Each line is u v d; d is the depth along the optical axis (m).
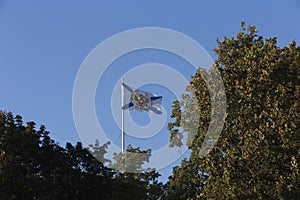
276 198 64.88
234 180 67.81
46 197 81.69
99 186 87.31
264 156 67.31
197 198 73.25
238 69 77.19
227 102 77.31
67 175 85.75
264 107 73.25
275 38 81.62
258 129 69.88
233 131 74.56
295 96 70.44
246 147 68.94
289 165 66.94
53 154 86.19
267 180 66.44
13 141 83.50
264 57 76.31
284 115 68.19
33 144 84.50
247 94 73.88
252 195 66.25
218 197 69.44
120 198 87.56
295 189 64.56
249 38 85.56
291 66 73.25
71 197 84.81
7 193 79.50
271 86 73.44
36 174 83.75
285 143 67.06
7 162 80.94
